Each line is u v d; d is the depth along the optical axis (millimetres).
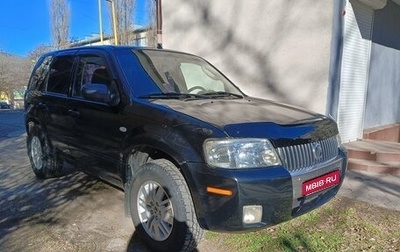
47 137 4816
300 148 2893
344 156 3426
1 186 4906
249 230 2631
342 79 6805
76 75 4254
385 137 8539
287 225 3525
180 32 9055
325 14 6242
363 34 7316
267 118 3035
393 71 9266
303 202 2881
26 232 3455
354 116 7430
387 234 3361
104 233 3453
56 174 5152
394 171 5508
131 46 4152
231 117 2945
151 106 3176
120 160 3424
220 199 2592
